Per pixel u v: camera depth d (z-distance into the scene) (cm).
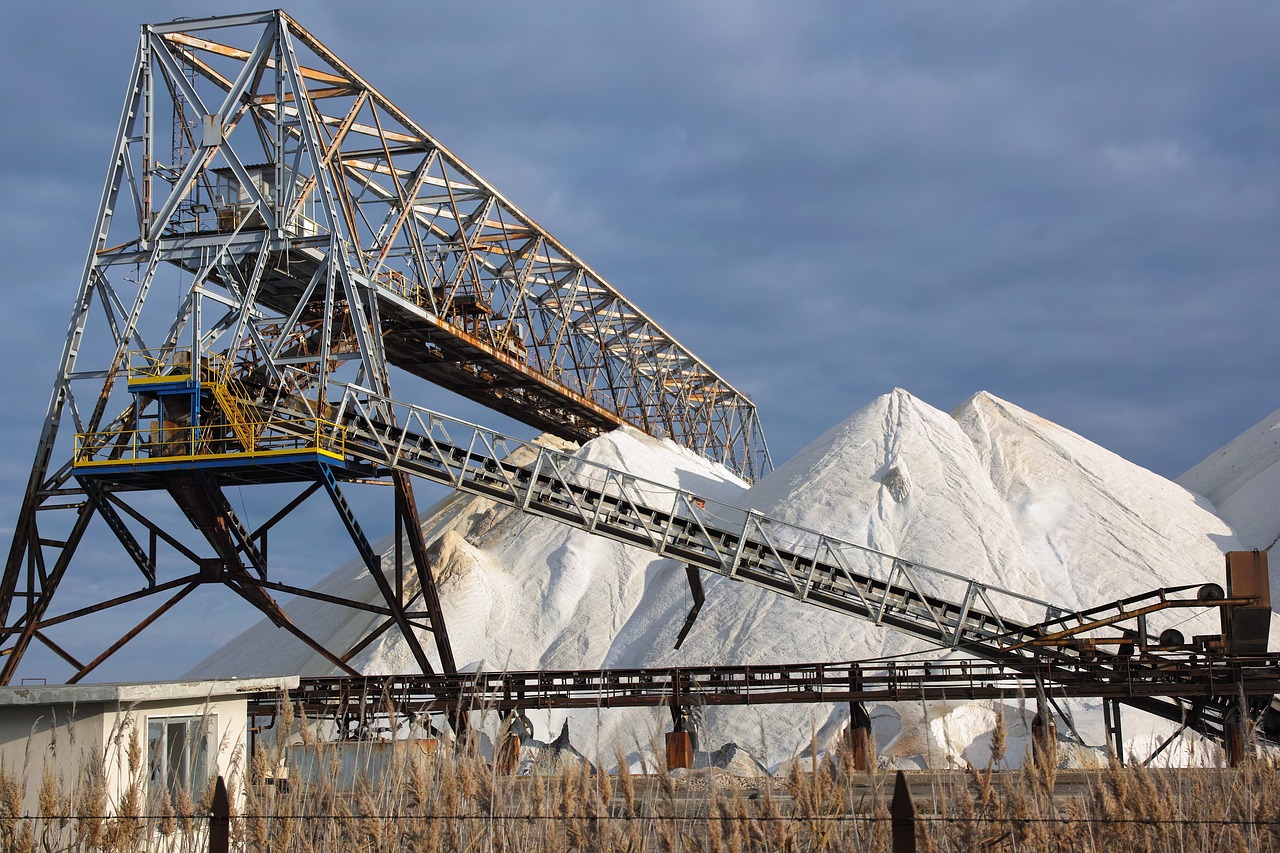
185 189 4447
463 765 1009
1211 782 1168
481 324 5984
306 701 3231
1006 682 3891
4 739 1625
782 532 6131
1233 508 6438
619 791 1677
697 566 4000
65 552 4169
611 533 4009
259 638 7319
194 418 4034
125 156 4466
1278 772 1102
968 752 3719
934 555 5694
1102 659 3412
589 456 7588
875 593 3888
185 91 4488
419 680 3300
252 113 4722
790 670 3328
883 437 6775
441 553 6931
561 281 7250
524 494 4078
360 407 4175
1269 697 3147
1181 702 3186
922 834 988
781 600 5397
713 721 4388
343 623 6906
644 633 5775
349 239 4825
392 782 1049
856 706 3306
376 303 4656
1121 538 5881
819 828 938
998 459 6712
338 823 1036
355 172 5406
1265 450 7094
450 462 4238
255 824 1007
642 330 8619
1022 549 5834
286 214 4397
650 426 9131
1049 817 1018
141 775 1129
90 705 1636
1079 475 6469
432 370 6056
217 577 4209
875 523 6009
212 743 1781
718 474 9119
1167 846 1004
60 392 4250
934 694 3294
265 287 4966
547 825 950
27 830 995
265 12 4472
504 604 6538
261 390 4303
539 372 6419
